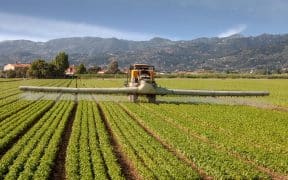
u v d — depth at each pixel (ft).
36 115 114.52
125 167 64.85
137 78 162.09
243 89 267.80
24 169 60.64
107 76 545.85
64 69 637.71
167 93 153.99
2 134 84.69
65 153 72.79
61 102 156.56
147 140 82.23
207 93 156.56
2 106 139.33
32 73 540.11
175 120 110.93
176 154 73.31
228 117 120.67
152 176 56.70
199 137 89.76
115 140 85.10
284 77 512.22
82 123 102.63
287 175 62.13
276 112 139.13
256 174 59.06
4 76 603.67
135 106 143.13
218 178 57.93
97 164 61.82
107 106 144.66
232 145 78.18
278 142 85.46
